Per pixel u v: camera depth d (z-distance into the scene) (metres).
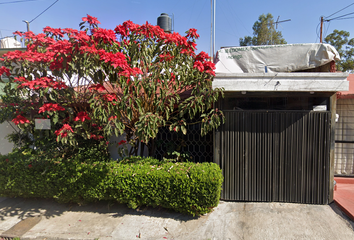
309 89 3.81
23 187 4.27
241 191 4.29
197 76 3.81
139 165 4.14
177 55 4.03
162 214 3.95
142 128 3.34
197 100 3.69
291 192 4.20
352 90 5.02
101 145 4.94
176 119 4.23
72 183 4.06
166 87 3.63
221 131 4.27
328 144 4.08
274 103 4.18
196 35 4.15
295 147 4.14
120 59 3.17
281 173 4.20
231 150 4.28
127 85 3.28
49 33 3.78
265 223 3.57
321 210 3.94
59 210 4.20
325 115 4.05
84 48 3.02
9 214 4.08
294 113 4.11
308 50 4.12
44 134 4.54
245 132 4.23
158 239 3.28
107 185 3.91
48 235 3.42
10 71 3.71
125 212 4.05
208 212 3.92
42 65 3.64
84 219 3.86
